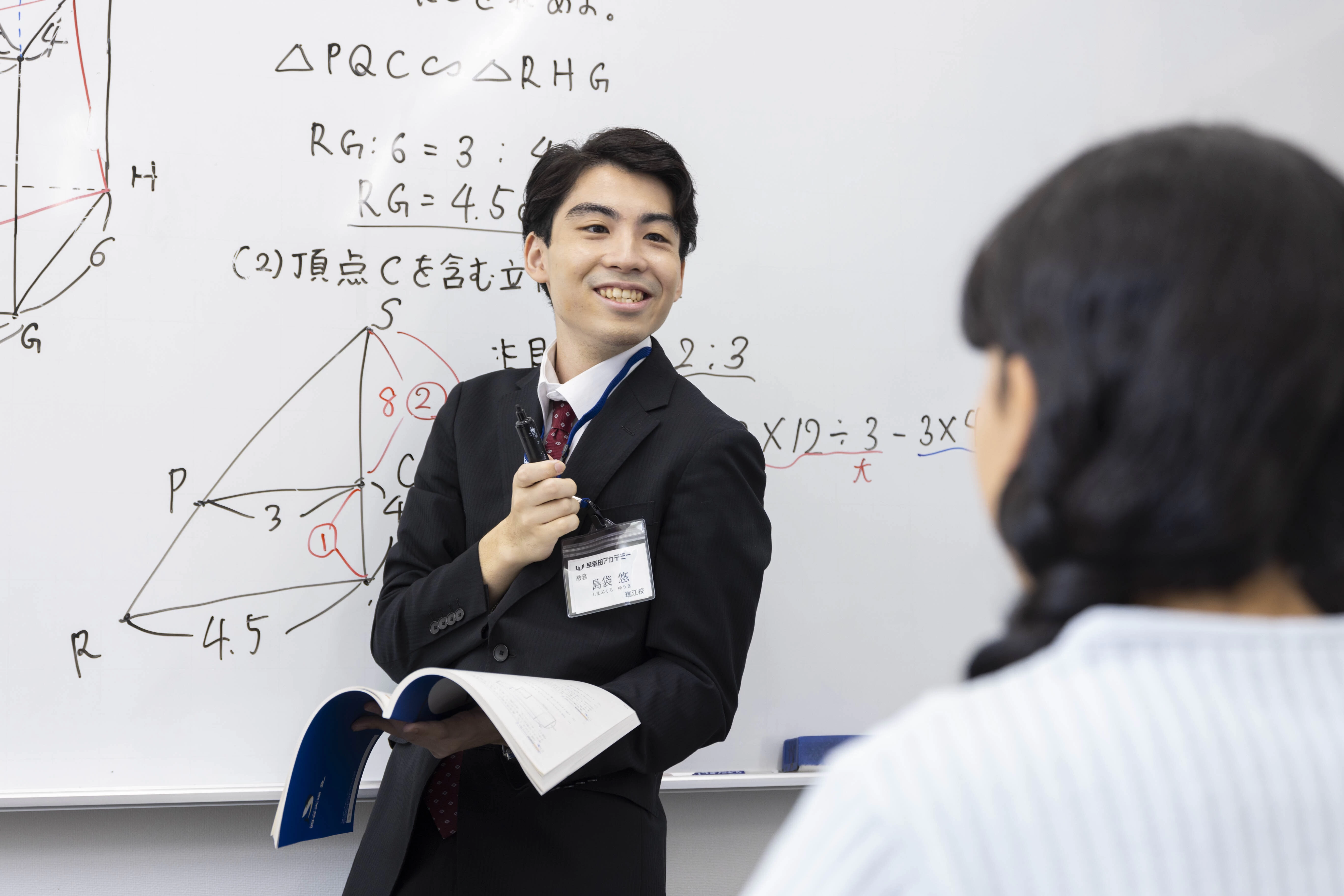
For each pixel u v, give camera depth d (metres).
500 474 1.12
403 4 1.34
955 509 1.47
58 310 1.26
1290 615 0.33
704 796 1.42
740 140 1.43
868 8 1.47
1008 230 0.37
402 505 1.33
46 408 1.25
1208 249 0.30
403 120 1.34
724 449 1.05
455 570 1.04
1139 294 0.31
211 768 1.27
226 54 1.30
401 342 1.34
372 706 1.03
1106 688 0.30
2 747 1.22
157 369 1.28
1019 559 0.35
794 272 1.43
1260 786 0.29
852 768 0.31
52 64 1.26
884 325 1.46
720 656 1.02
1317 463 0.31
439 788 1.06
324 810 1.06
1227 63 1.57
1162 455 0.30
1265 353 0.29
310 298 1.32
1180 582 0.32
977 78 1.50
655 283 1.08
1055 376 0.32
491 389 1.20
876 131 1.47
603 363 1.11
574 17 1.38
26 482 1.25
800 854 0.31
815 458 1.43
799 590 1.42
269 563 1.30
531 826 0.98
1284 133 1.57
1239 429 0.29
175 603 1.27
